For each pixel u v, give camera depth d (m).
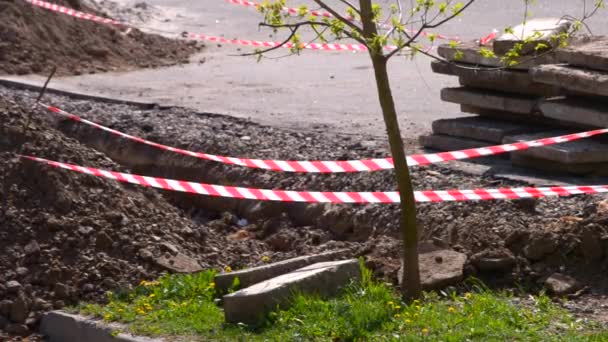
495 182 11.40
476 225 10.03
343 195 10.64
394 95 17.00
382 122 15.13
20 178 10.51
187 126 14.85
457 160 12.41
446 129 12.99
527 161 11.87
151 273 9.76
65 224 10.12
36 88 17.94
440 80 17.98
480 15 23.48
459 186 11.34
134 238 10.17
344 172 12.20
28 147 10.87
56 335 9.14
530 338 7.71
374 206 11.27
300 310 8.34
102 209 10.42
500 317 8.13
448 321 8.02
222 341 8.13
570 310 8.58
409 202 8.52
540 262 9.38
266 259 10.46
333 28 8.11
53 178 10.48
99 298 9.48
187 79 19.11
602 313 8.49
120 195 10.75
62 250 9.92
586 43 11.95
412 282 8.62
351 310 8.24
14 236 10.03
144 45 21.48
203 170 13.37
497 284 9.25
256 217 12.31
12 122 11.12
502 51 12.13
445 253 9.52
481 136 12.56
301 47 8.25
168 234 10.47
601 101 11.60
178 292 9.19
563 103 11.64
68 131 15.02
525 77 12.17
